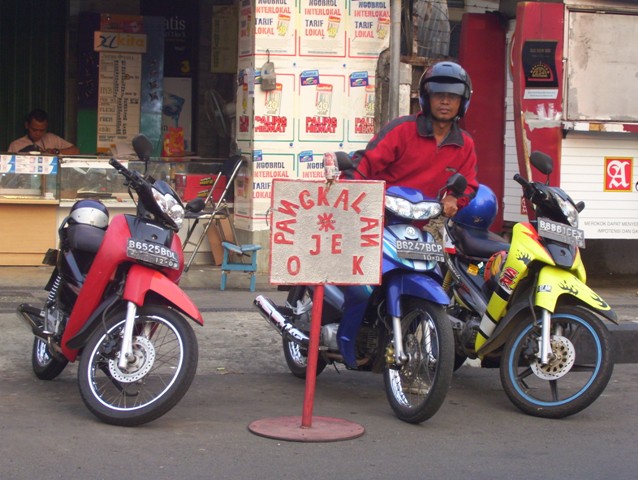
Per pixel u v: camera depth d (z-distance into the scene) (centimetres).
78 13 1386
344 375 934
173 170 1274
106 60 1380
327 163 779
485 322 851
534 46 1171
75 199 1234
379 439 788
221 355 953
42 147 1326
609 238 1203
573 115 1184
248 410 836
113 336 791
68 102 1396
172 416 817
